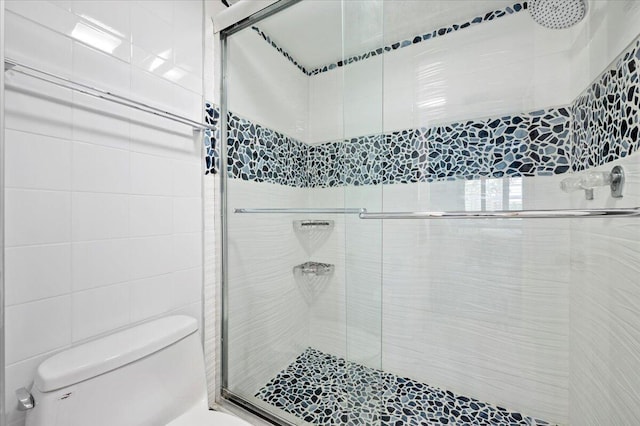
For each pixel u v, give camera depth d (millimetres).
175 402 888
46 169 752
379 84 1131
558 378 1190
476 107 1312
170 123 1078
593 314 938
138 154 971
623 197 723
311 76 1701
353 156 1125
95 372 720
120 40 921
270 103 1506
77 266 813
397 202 1498
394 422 1255
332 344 1532
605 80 826
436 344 1447
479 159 1308
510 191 1247
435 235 1429
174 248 1093
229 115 1313
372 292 1098
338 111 1615
